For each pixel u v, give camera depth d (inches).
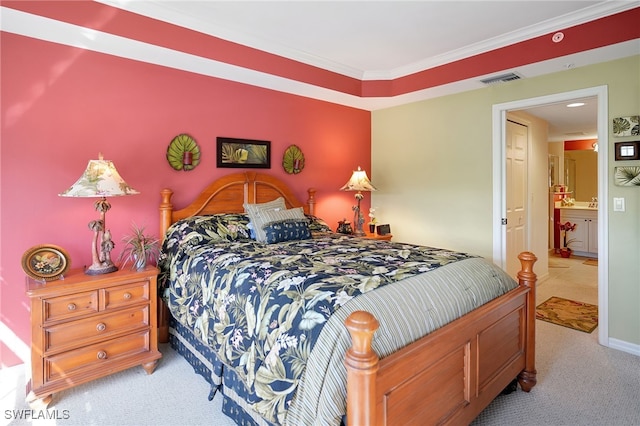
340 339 51.4
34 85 93.8
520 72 121.6
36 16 82.3
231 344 69.2
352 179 161.3
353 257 86.3
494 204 139.6
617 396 84.0
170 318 109.1
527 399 83.0
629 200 106.3
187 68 118.6
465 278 74.2
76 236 101.7
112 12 92.6
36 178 95.0
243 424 68.1
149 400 82.1
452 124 151.1
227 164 132.7
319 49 127.7
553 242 270.4
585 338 117.6
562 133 234.4
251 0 94.9
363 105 171.2
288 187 150.9
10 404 80.1
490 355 71.9
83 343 84.1
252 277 73.0
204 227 109.4
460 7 98.3
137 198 112.5
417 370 53.7
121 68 107.8
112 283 87.4
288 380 53.8
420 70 143.9
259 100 141.1
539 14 102.3
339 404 48.0
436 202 158.1
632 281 106.5
